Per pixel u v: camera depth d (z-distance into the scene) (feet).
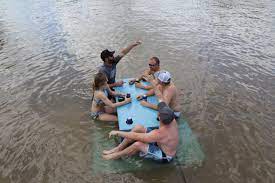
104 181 18.53
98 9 64.13
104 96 23.52
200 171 19.25
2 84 31.32
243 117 24.90
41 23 53.88
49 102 27.71
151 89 25.48
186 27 49.44
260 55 37.60
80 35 46.65
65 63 36.35
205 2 69.31
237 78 31.71
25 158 20.72
